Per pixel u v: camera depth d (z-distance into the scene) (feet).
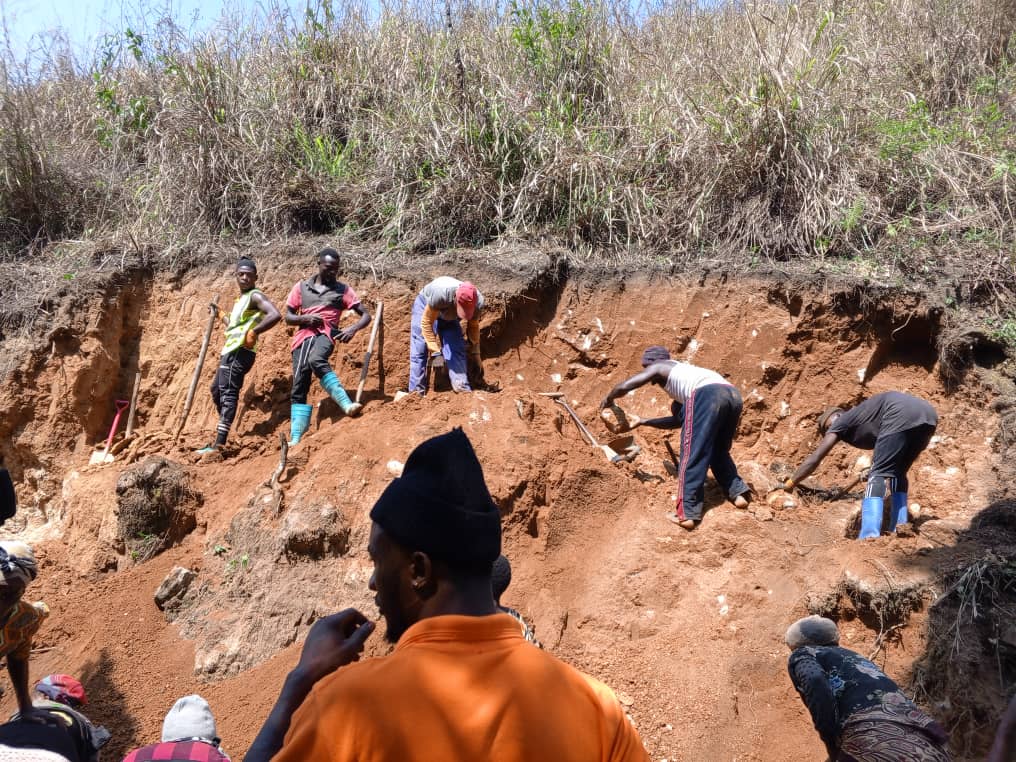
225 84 30.81
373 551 6.22
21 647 15.25
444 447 6.12
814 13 31.68
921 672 16.89
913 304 23.12
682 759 17.07
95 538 23.27
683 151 26.55
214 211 29.32
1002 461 20.97
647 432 23.97
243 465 23.58
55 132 33.68
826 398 23.48
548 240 26.55
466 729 5.34
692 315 24.41
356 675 5.55
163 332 27.91
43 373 26.99
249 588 20.58
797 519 20.54
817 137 25.99
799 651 13.85
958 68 30.42
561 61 29.76
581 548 20.75
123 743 18.25
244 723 17.92
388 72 32.32
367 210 28.76
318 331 24.36
